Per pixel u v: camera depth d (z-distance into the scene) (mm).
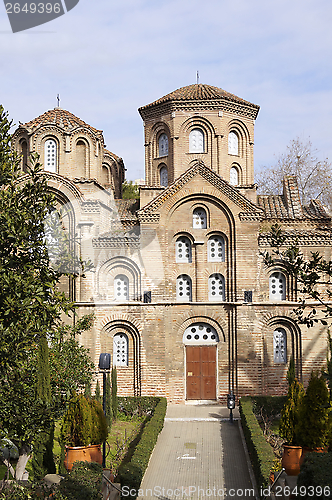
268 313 30922
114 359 31281
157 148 37625
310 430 15930
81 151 33906
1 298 11469
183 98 35844
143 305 30922
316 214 35188
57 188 31172
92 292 30859
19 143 34312
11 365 11758
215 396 31297
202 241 31453
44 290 12117
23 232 11953
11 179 13258
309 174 55750
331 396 15047
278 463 17906
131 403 29922
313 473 12367
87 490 13602
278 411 28875
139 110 38094
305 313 30906
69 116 34969
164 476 20625
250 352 30688
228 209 31422
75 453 17188
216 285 31812
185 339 31641
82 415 17453
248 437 22906
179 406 30891
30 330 11961
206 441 25109
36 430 12805
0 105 13031
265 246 31359
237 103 36438
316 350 30938
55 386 20016
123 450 22578
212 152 35844
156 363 30766
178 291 32031
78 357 21906
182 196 31469
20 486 13445
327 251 31109
